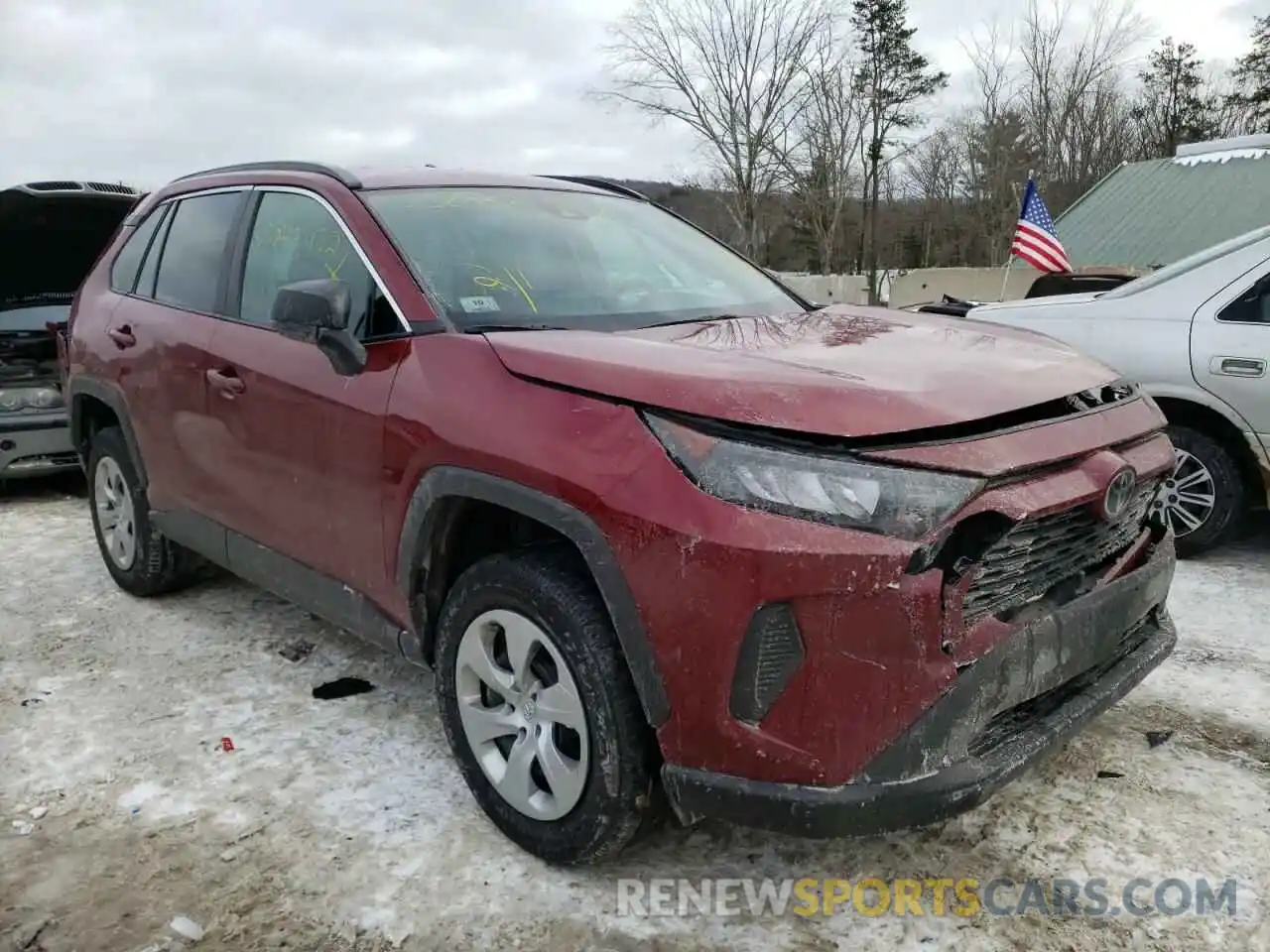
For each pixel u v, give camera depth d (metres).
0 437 6.19
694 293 3.40
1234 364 4.45
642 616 2.13
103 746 3.20
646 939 2.31
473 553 2.78
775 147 33.62
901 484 2.02
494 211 3.38
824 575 1.98
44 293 7.05
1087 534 2.39
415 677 3.68
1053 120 36.75
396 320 2.84
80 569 5.03
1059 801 2.83
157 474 3.98
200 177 4.12
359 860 2.60
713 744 2.10
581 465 2.23
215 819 2.79
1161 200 16.86
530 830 2.54
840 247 37.88
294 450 3.09
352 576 2.99
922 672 2.02
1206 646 3.85
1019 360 2.61
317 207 3.29
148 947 2.30
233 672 3.74
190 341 3.62
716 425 2.11
